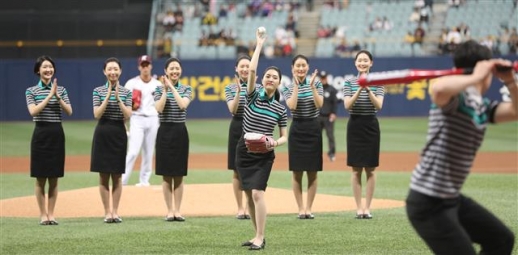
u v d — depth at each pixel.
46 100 16.73
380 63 49.09
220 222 17.28
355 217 17.89
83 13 52.59
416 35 52.28
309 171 17.75
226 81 49.66
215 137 40.72
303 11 55.69
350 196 21.48
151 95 22.30
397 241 14.79
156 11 54.06
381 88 17.91
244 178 14.11
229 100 17.84
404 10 54.78
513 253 13.24
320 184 24.86
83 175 27.86
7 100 48.03
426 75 8.65
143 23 53.19
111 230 16.23
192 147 36.97
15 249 14.21
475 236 9.23
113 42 51.56
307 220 17.53
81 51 51.53
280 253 13.70
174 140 17.42
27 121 48.12
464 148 8.66
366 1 55.59
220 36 52.38
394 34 53.56
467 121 8.62
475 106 8.64
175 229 16.33
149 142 22.30
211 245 14.51
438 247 8.76
